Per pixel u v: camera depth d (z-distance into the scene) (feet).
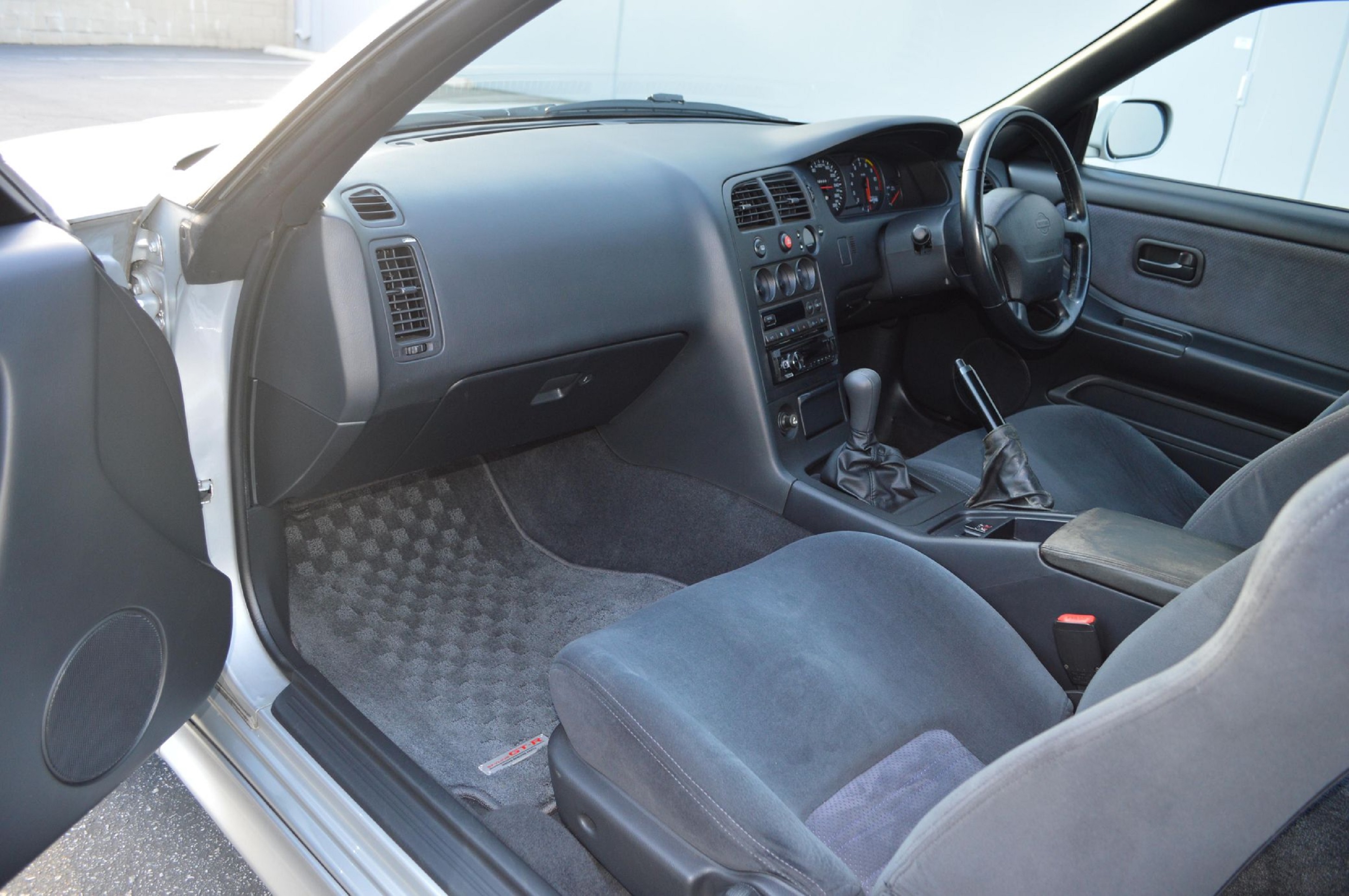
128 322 3.34
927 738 3.88
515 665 6.30
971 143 6.60
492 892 3.43
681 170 6.36
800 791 3.51
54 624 3.00
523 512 7.48
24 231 3.10
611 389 6.52
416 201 5.15
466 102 6.64
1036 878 2.20
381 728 5.60
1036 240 6.81
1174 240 7.72
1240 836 1.97
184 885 4.56
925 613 4.30
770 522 6.64
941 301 8.33
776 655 3.96
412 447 5.79
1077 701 4.86
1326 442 4.31
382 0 3.87
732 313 6.38
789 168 6.83
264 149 4.05
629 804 3.42
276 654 4.79
